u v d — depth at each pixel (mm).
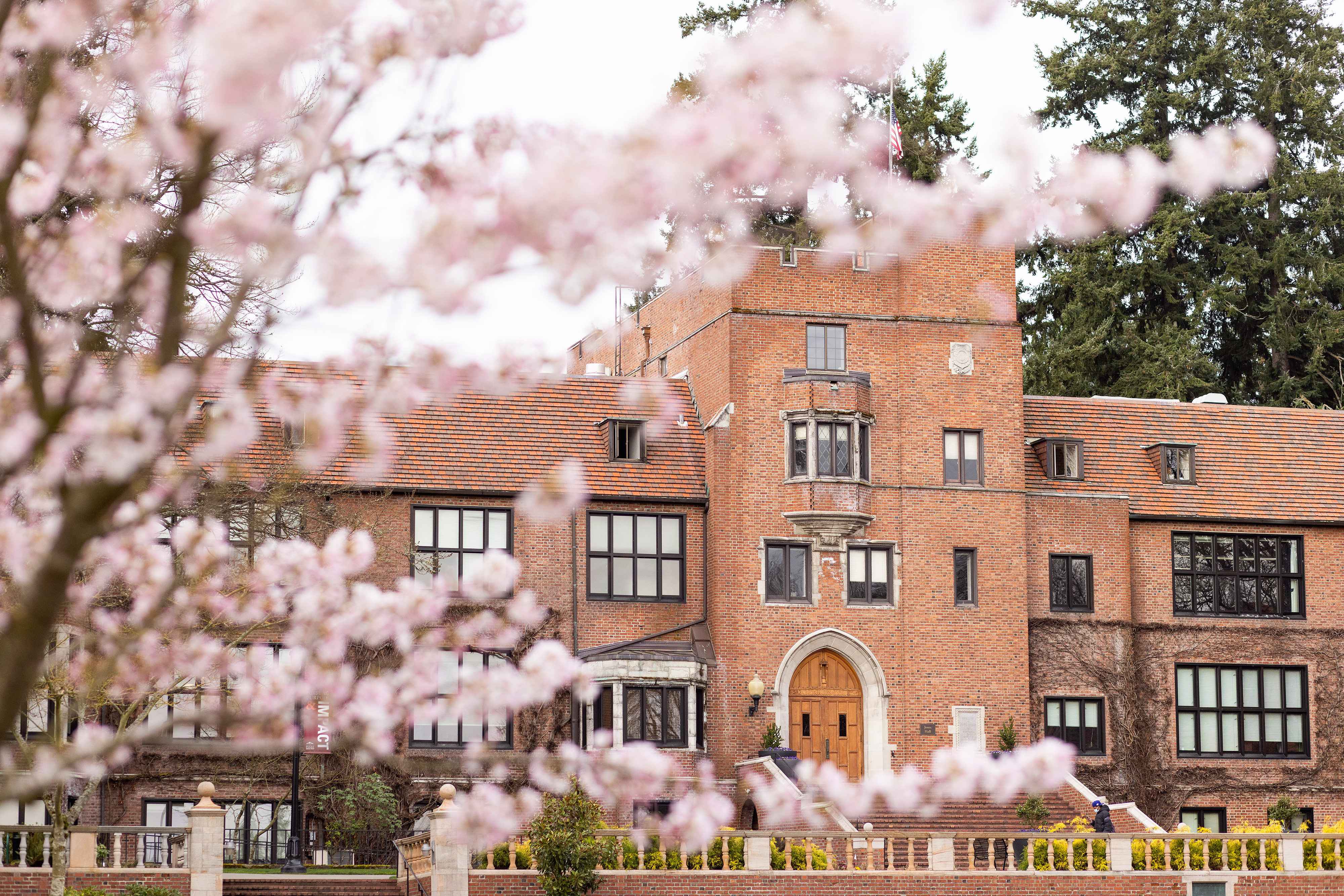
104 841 34031
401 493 36938
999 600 39938
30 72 11312
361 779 34688
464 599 36750
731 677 38062
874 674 38969
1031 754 11805
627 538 38781
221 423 9367
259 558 13992
